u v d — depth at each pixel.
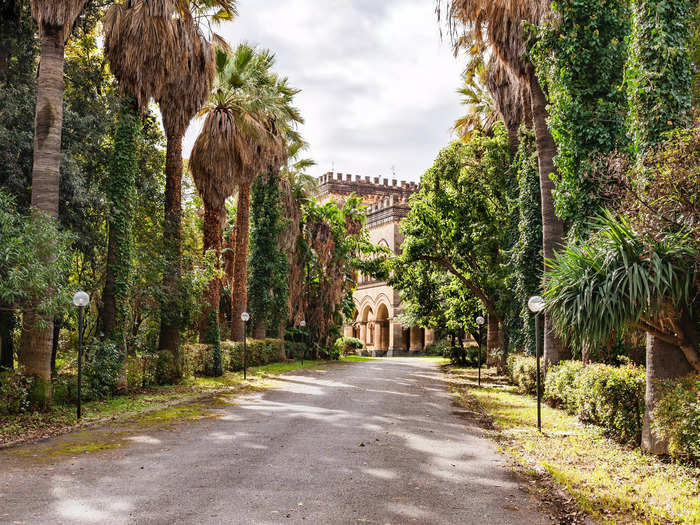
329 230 39.00
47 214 11.48
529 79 16.09
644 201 7.71
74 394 13.10
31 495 5.92
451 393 17.88
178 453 8.12
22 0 14.13
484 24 16.25
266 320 31.56
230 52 22.25
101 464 7.40
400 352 55.00
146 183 18.77
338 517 5.30
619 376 9.20
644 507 5.54
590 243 8.35
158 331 20.27
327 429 10.27
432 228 26.25
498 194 25.38
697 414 6.52
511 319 22.52
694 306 8.01
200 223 29.19
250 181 25.03
